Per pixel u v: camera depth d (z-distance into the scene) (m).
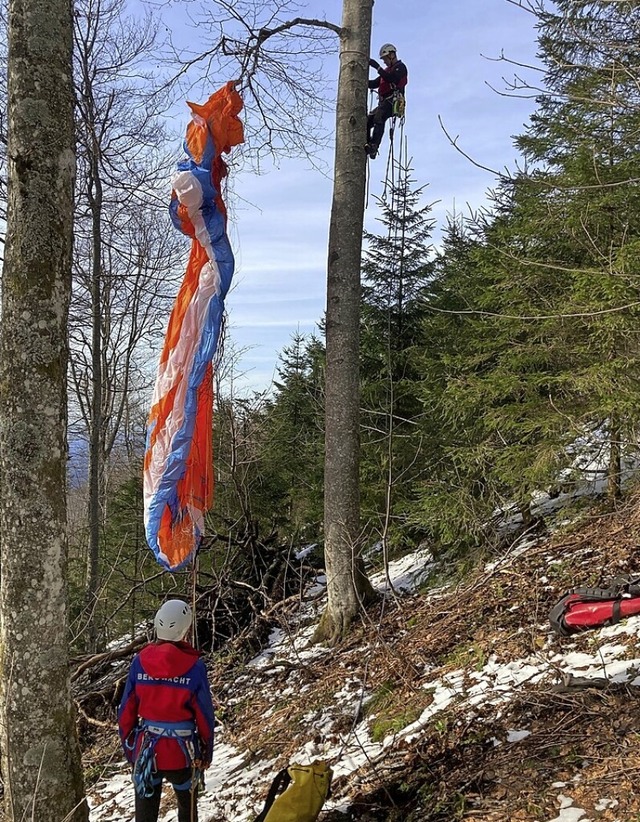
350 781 4.50
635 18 4.25
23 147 3.69
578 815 3.27
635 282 6.04
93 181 12.05
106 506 16.19
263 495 14.95
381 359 11.85
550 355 7.78
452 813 3.67
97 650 11.10
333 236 7.71
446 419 9.86
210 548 10.56
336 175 7.69
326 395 7.87
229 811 4.96
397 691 5.72
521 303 7.91
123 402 18.22
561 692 4.44
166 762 3.95
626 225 6.29
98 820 5.59
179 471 5.83
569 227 6.83
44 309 3.74
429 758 4.34
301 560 10.92
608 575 6.21
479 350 9.23
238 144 6.21
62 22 3.76
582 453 7.76
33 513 3.73
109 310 16.42
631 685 4.21
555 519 8.56
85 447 17.62
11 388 3.73
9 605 3.75
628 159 7.15
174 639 4.15
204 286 6.00
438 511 8.64
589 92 5.54
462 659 5.69
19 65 3.69
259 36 7.57
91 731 7.95
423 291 12.09
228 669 8.34
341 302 7.70
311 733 5.71
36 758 3.74
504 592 6.81
